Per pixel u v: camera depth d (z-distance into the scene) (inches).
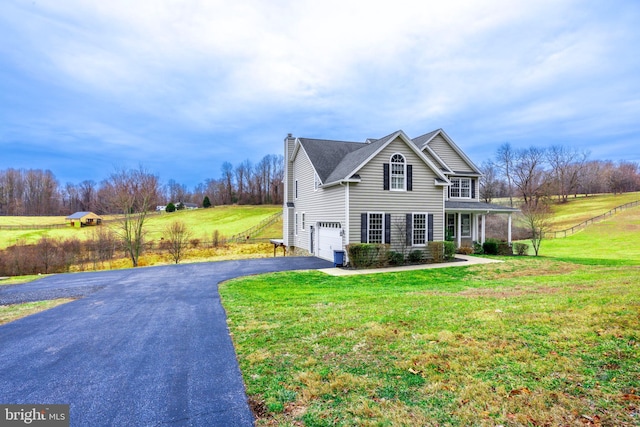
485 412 122.1
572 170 2290.8
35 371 179.2
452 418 119.8
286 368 169.3
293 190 962.1
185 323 264.4
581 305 239.3
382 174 625.9
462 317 234.1
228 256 1049.5
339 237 633.0
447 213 807.7
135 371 175.8
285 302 319.0
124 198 1075.3
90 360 193.2
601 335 179.6
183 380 163.0
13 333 251.3
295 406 134.3
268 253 1095.0
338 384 148.6
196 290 409.7
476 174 844.6
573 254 899.4
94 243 1123.9
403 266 592.4
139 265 1007.0
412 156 648.4
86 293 416.2
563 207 2033.7
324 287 416.2
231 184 3371.1
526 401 126.9
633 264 581.9
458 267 562.6
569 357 159.3
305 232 840.9
